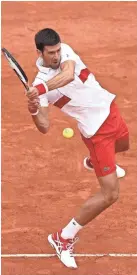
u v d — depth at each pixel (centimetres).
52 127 3588
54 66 2494
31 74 4056
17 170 3331
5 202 3155
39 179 3269
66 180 3250
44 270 2823
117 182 2664
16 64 2370
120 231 2984
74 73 2495
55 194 3177
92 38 4362
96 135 2631
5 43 4366
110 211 3081
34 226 3030
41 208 3114
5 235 2992
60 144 3469
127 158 3359
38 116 2581
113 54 4191
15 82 3984
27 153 3434
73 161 3356
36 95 2386
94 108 2614
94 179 3244
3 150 3466
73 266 2783
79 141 3481
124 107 3725
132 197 3144
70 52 2517
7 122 3666
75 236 2836
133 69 4047
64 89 2556
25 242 2958
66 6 4719
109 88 3884
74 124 3603
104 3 4722
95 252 2888
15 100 3838
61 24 4534
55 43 2433
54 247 2817
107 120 2636
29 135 3556
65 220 3044
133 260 2842
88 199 2836
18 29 4509
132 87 3891
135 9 4656
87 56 4184
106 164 2636
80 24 4519
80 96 2586
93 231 2989
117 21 4528
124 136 2723
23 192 3203
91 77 2623
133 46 4266
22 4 4769
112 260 2848
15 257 2884
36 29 4503
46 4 4753
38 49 2480
